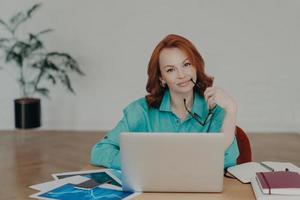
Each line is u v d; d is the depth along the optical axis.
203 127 2.13
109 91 5.50
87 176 1.93
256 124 5.43
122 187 1.73
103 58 5.43
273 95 5.36
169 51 2.09
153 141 1.61
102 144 2.14
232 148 2.02
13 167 3.83
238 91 5.38
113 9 5.32
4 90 5.54
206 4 5.22
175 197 1.65
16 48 5.29
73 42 5.41
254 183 1.74
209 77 2.15
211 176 1.65
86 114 5.56
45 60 5.09
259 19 5.21
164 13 5.28
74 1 5.32
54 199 1.67
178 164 1.64
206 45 5.30
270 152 4.41
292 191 1.59
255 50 5.28
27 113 4.98
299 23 5.18
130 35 5.36
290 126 5.41
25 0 5.34
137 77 5.44
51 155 4.25
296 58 5.26
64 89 5.48
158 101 2.19
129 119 2.20
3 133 5.27
